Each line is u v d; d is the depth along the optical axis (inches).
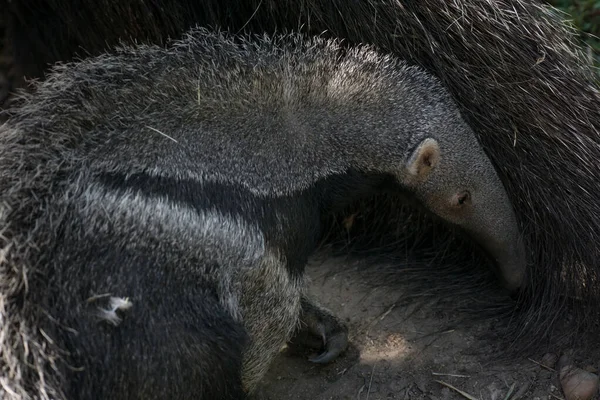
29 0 221.0
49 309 163.9
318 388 227.5
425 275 256.2
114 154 179.0
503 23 232.7
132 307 169.2
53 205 171.9
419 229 260.7
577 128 236.8
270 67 200.1
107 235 170.9
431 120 206.5
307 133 200.7
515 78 234.1
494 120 235.3
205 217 181.3
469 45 232.8
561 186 237.0
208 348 177.6
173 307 173.9
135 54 200.7
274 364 235.9
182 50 203.9
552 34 240.1
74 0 225.8
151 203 176.1
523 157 236.5
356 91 204.4
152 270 172.7
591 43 327.3
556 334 231.6
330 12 232.5
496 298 245.0
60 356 162.4
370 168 209.0
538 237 239.9
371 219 265.9
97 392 165.8
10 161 179.9
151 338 170.4
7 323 162.4
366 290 255.8
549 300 236.2
